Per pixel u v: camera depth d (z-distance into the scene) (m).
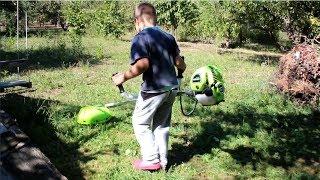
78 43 8.53
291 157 2.93
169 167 2.69
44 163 2.37
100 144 3.00
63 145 2.98
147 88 2.41
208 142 3.08
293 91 4.34
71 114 3.66
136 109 2.53
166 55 2.39
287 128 3.55
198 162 2.79
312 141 3.27
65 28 13.82
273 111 4.00
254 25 8.70
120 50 8.98
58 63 6.71
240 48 10.99
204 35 11.66
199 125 3.43
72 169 2.63
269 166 2.77
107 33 11.98
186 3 11.73
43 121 3.30
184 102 4.16
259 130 3.41
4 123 2.69
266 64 7.82
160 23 12.02
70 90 4.72
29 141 2.54
